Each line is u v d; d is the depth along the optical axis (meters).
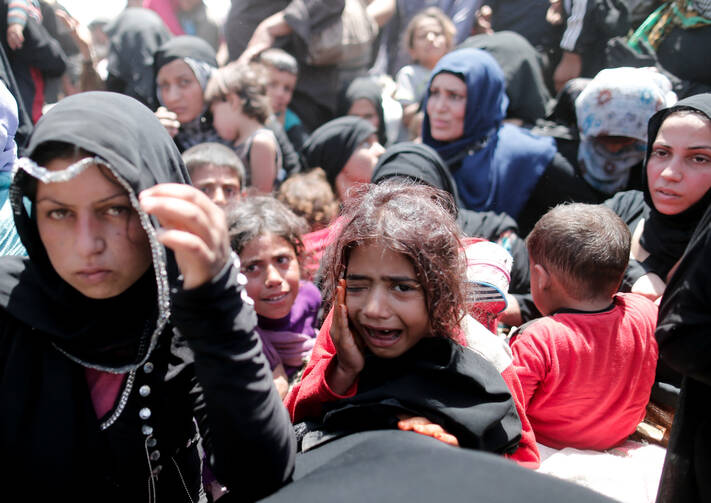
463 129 2.58
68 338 0.88
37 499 0.88
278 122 3.10
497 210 2.54
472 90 2.53
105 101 0.88
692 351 1.06
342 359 1.03
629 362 1.39
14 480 0.87
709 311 1.06
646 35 2.76
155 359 0.94
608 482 1.29
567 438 1.43
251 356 0.79
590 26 2.96
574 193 2.44
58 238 0.84
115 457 0.92
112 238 0.84
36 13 2.92
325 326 1.20
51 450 0.86
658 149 1.66
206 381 0.78
